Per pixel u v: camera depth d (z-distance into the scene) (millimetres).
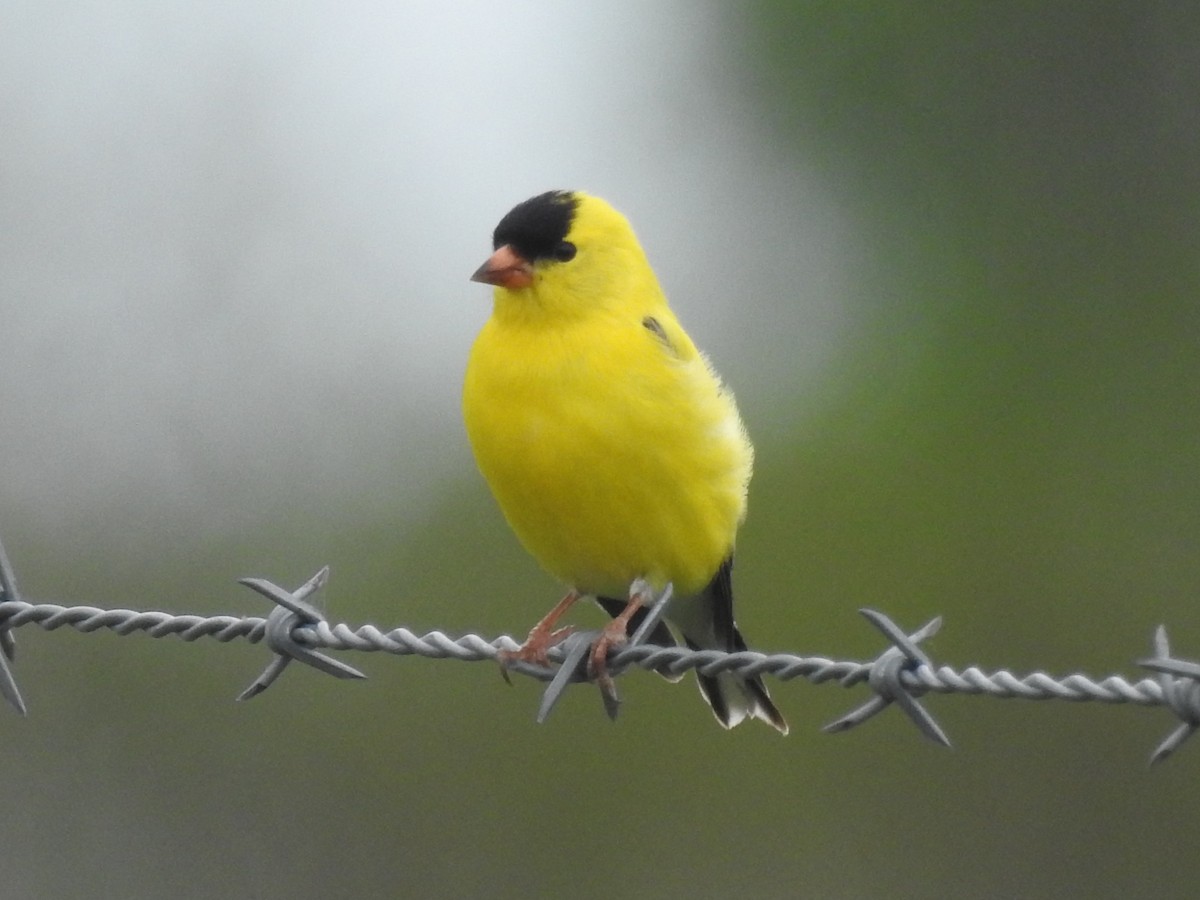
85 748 12055
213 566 13812
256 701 12211
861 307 14938
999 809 11555
